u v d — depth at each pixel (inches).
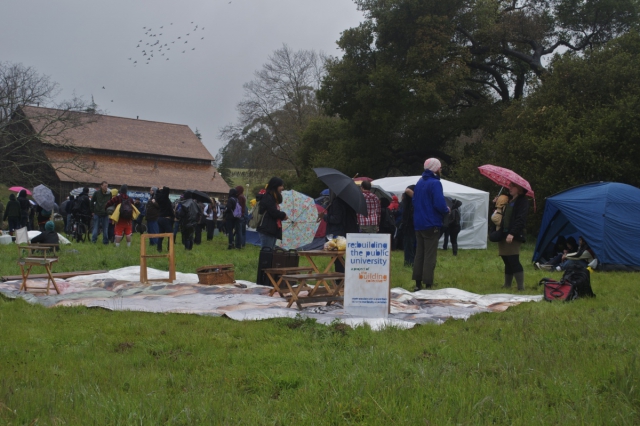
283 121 2198.6
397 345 232.4
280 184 446.9
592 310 328.2
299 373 193.2
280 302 348.5
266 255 437.1
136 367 204.4
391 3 1480.1
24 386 178.5
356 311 308.7
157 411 153.9
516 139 1263.5
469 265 645.3
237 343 239.6
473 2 1515.7
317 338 251.1
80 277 459.5
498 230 444.1
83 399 163.6
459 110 1792.6
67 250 658.8
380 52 1583.4
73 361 208.7
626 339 242.1
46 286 402.6
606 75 1191.6
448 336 253.6
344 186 439.5
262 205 444.5
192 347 230.1
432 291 406.6
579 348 225.3
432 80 1470.2
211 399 162.9
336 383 177.8
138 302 341.1
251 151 2262.6
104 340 242.2
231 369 199.9
